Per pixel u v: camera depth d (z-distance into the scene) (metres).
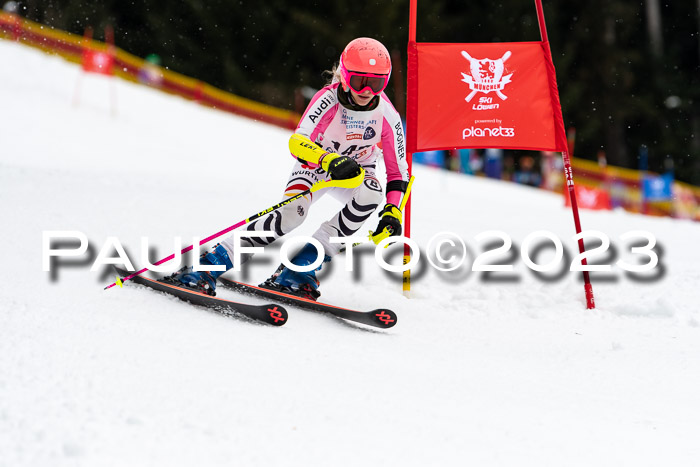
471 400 10.22
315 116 14.29
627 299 17.62
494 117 17.94
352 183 13.45
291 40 101.94
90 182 29.73
